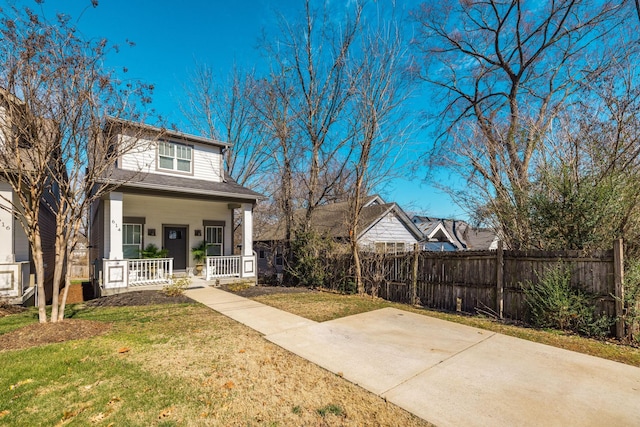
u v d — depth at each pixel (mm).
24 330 5316
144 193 10070
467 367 4145
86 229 15203
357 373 3926
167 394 3328
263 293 9859
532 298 6277
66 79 5305
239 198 11984
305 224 14242
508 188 7703
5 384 3498
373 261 10016
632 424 2877
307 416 2971
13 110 5078
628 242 5988
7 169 5332
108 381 3604
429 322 6508
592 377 3861
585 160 6621
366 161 11070
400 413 3033
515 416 2988
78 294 14305
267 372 3922
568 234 6395
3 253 8336
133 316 6730
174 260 12672
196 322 6273
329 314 7152
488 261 7125
